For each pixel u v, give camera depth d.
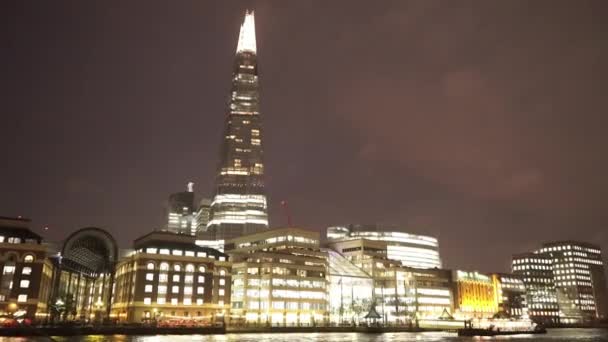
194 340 139.12
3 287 188.75
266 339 149.88
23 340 126.81
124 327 159.62
